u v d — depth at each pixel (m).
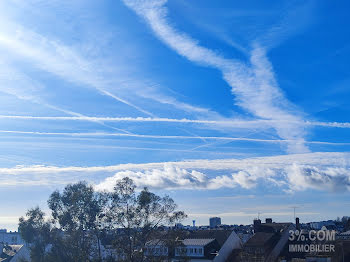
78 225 70.62
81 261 67.25
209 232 91.19
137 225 64.38
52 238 73.88
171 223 65.06
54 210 73.81
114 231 66.75
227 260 86.00
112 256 68.12
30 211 75.62
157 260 64.44
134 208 65.06
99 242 70.44
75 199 70.12
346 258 75.62
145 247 64.69
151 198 64.75
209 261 82.19
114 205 65.94
